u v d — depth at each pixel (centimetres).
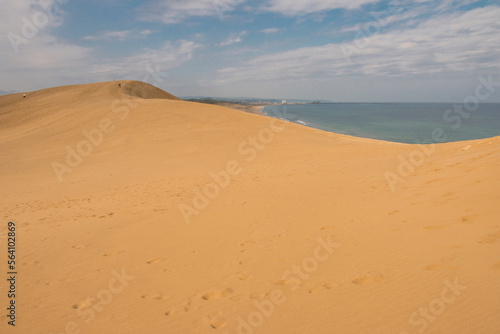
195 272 523
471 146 1166
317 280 426
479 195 562
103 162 2373
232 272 502
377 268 420
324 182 1075
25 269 621
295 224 694
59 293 499
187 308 407
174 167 2095
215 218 846
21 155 2666
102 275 557
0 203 1506
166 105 3816
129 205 1193
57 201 1450
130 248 694
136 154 2517
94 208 1211
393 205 670
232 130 3036
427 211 576
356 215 666
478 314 284
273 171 1559
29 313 440
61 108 4469
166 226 830
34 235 882
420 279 365
